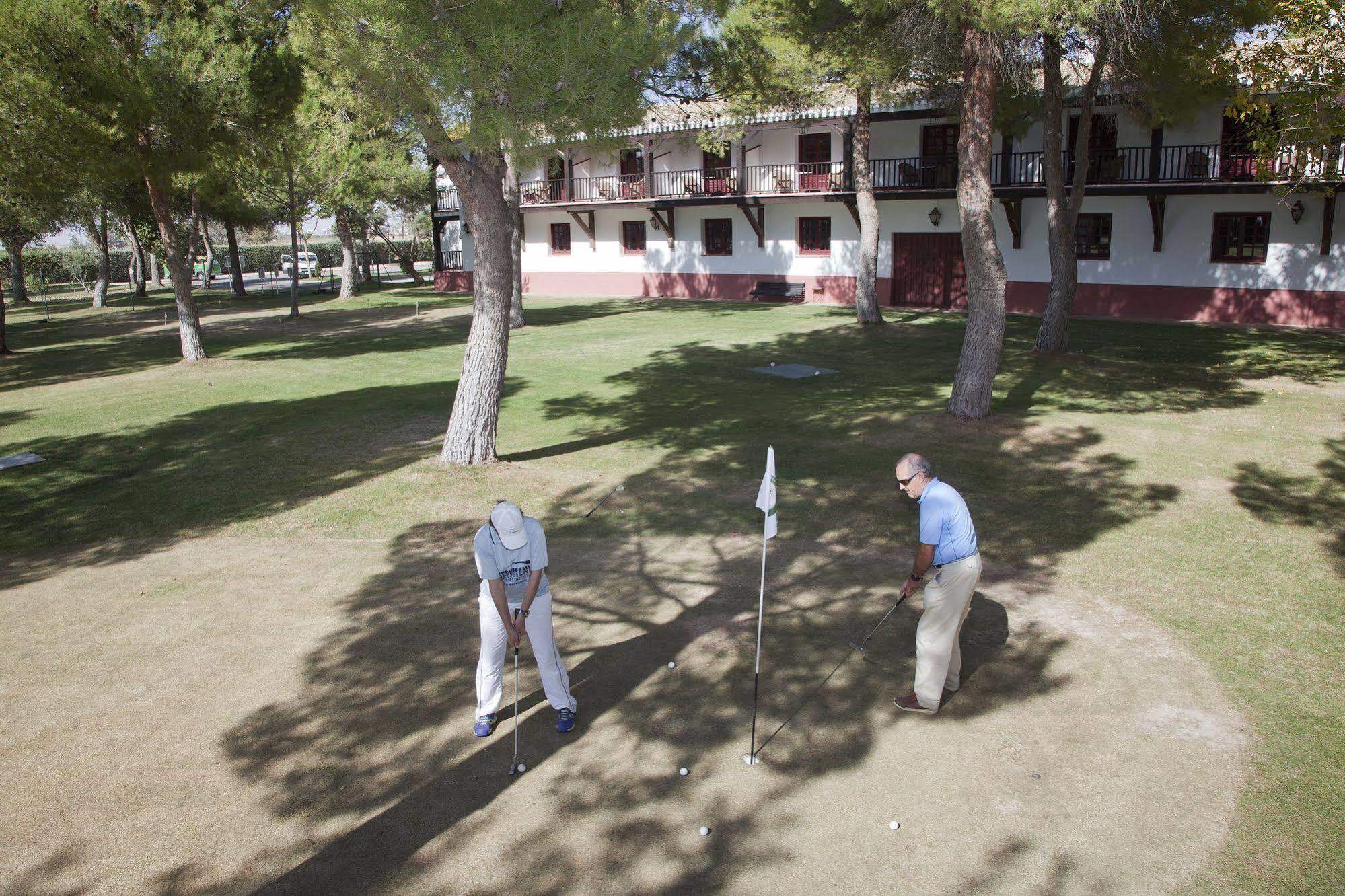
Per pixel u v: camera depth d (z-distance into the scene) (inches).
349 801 180.7
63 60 571.8
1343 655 228.8
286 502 382.0
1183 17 558.9
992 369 474.6
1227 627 246.4
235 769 192.7
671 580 291.3
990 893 152.1
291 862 163.3
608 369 685.3
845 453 428.5
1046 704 211.5
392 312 1227.9
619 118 340.2
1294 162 602.2
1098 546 307.4
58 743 203.3
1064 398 531.5
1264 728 198.4
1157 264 968.9
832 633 250.7
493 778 187.9
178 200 1064.2
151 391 644.7
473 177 382.3
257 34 681.6
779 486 383.9
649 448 450.3
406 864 161.9
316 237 2637.8
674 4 384.8
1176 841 163.6
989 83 432.5
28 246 2228.1
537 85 311.9
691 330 927.0
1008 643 241.9
